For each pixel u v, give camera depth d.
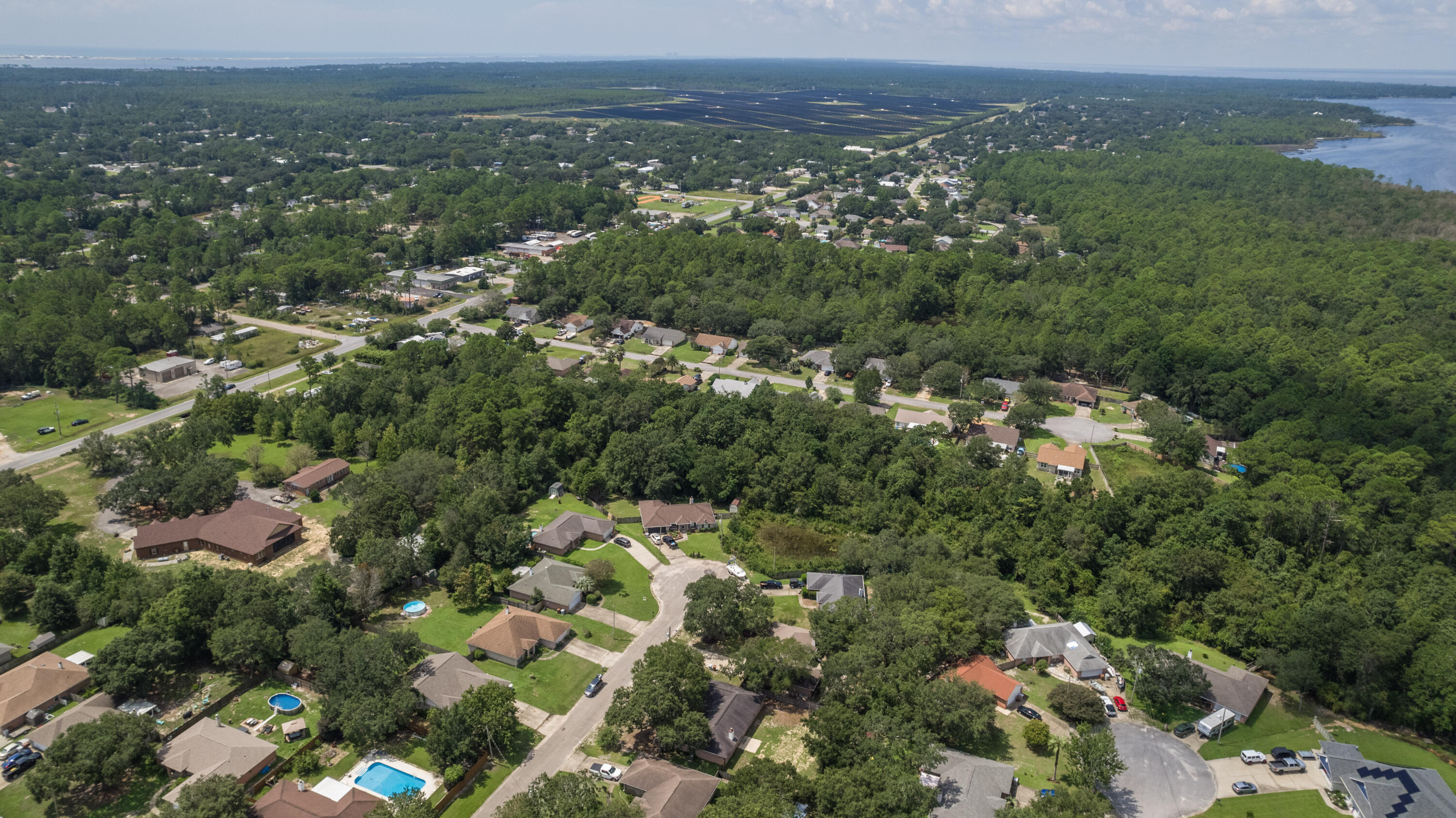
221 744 107.81
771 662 123.12
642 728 118.62
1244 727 122.50
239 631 123.12
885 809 97.81
